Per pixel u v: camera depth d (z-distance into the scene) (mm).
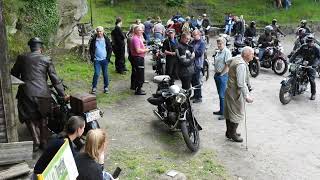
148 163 7410
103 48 10984
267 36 15516
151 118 9664
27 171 6484
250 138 8844
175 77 11094
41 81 7270
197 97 11102
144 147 8094
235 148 8289
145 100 10984
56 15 13094
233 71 8188
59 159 4012
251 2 31156
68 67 13469
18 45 11094
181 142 8406
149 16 28953
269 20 28922
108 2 29906
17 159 6555
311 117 10312
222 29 27375
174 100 8023
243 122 9805
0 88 6477
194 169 7301
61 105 7605
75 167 4223
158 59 13391
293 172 7441
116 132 8781
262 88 12930
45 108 7320
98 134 4305
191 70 10039
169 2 29906
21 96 7309
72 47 15266
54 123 7762
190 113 8188
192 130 8180
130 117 9695
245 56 8188
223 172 7270
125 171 7090
